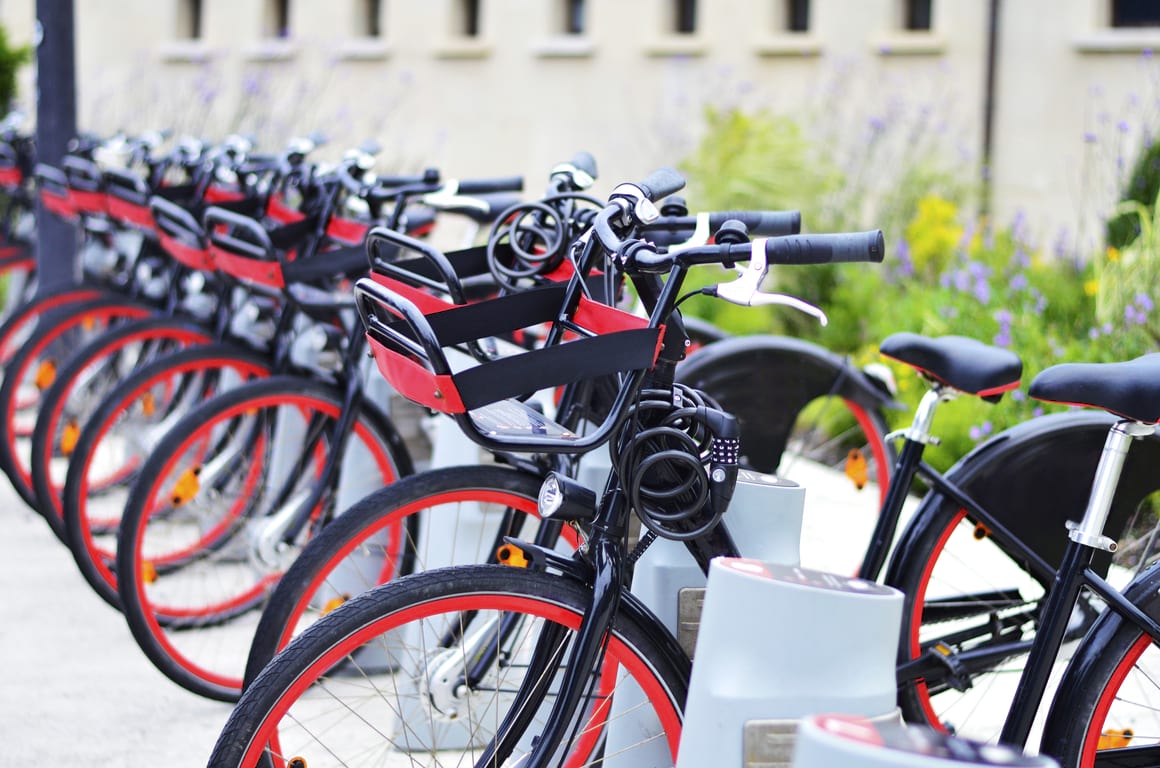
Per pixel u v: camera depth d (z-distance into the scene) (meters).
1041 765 1.74
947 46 11.01
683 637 2.76
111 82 14.30
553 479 2.48
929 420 3.26
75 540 4.31
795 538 2.75
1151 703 2.72
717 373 4.15
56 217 7.04
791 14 12.26
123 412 4.37
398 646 2.89
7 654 4.27
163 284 5.49
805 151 9.59
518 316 2.64
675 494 2.54
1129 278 6.29
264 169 4.82
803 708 2.19
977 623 3.28
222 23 14.39
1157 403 2.57
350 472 4.05
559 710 2.42
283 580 2.97
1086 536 2.71
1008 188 10.39
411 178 4.37
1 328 5.85
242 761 2.31
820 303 8.01
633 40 12.68
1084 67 10.50
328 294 3.99
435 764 2.82
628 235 2.59
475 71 13.50
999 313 6.08
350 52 13.84
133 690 4.01
